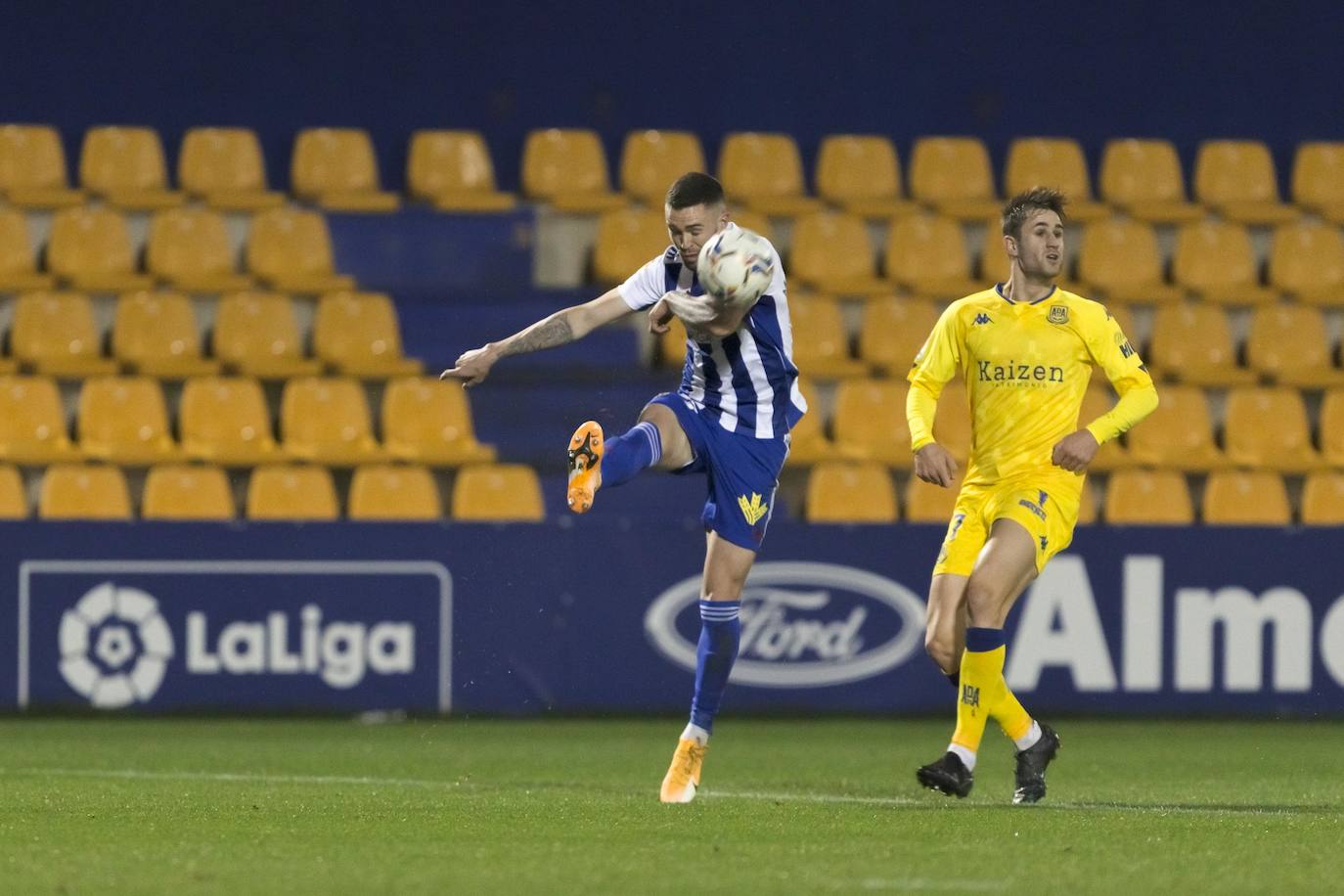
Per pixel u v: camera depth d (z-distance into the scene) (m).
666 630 40.03
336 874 17.52
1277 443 49.06
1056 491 24.56
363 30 58.38
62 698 39.03
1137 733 38.03
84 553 39.03
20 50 56.91
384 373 48.28
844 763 31.81
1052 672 40.06
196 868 17.91
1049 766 31.67
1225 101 60.88
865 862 18.42
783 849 19.36
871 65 59.91
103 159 55.78
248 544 39.28
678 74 59.38
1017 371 24.72
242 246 53.62
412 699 39.50
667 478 47.34
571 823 21.72
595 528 39.97
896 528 40.28
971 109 60.25
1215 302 53.00
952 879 17.31
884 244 55.75
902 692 40.22
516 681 39.69
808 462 46.38
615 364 50.06
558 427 49.41
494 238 53.84
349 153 56.78
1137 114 60.66
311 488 43.69
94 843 19.78
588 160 57.38
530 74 59.03
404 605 39.53
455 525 39.66
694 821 21.92
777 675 39.97
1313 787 27.92
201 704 39.16
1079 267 55.28
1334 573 40.50
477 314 51.22
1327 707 40.41
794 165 57.38
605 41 59.09
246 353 49.66
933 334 25.48
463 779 28.69
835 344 50.69
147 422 46.38
